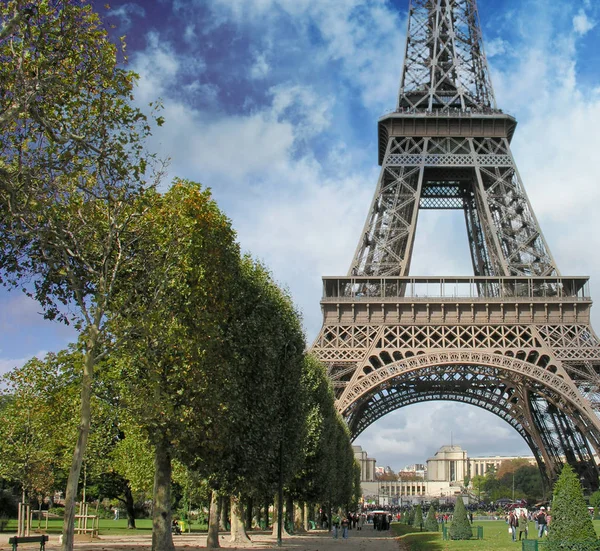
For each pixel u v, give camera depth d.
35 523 126.12
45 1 36.22
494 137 150.38
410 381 171.62
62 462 102.75
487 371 141.88
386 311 130.25
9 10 34.94
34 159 39.62
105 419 85.31
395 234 139.88
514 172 146.75
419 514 146.62
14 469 86.75
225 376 60.12
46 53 36.91
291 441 78.69
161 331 50.97
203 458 62.19
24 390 81.06
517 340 126.69
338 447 124.94
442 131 150.12
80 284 48.22
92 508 183.62
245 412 65.56
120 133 41.84
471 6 166.75
